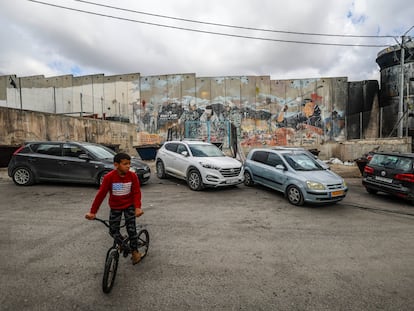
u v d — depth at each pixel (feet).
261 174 27.40
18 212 18.24
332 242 14.28
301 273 10.76
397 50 74.49
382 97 80.94
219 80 88.89
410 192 22.25
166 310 8.20
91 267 10.75
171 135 89.35
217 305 8.51
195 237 14.53
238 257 12.13
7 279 9.71
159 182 31.81
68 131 53.16
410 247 13.76
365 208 21.89
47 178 26.91
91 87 92.79
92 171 26.11
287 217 18.83
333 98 86.17
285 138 87.20
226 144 87.45
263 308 8.43
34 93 96.07
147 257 11.86
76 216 17.46
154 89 90.17
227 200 23.45
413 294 9.40
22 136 43.91
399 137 56.75
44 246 12.73
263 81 88.12
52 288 9.19
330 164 58.54
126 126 74.59
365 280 10.31
